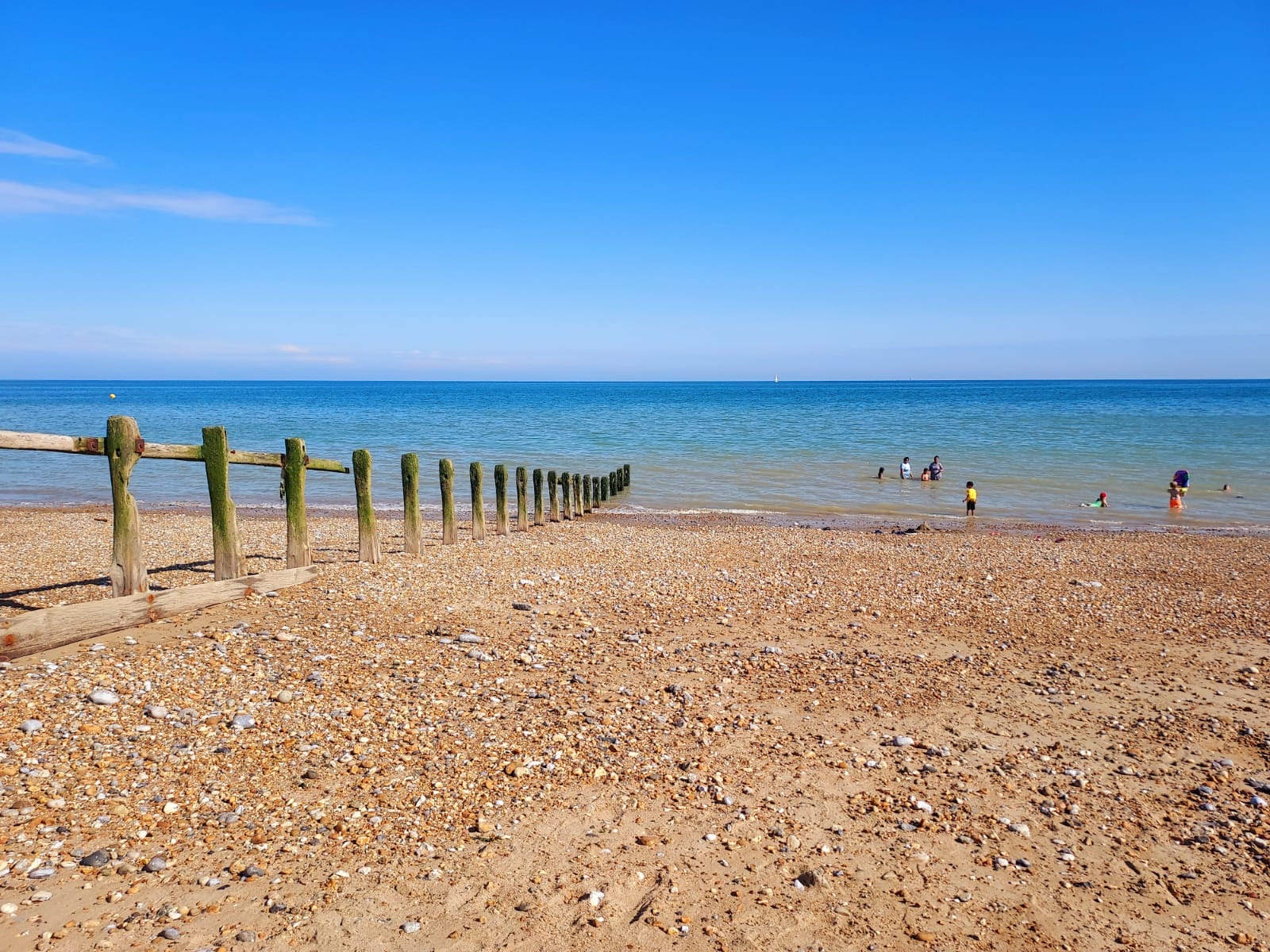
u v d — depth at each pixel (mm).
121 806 5086
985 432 54500
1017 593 12844
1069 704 8094
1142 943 4512
